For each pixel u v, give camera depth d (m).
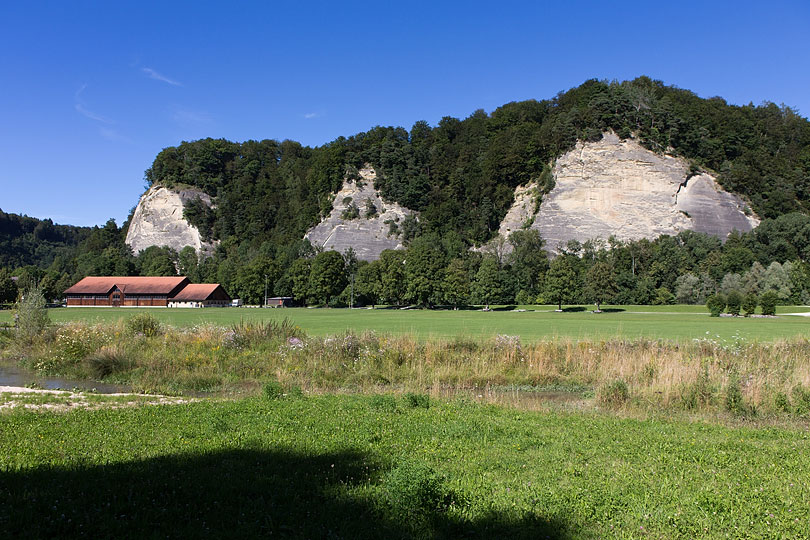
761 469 9.04
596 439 11.05
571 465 9.07
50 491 7.28
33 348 28.34
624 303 106.88
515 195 179.62
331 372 22.08
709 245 134.50
